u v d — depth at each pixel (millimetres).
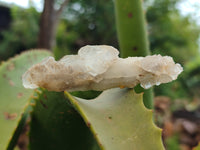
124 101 111
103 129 94
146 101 151
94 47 107
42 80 103
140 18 157
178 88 760
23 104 166
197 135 561
